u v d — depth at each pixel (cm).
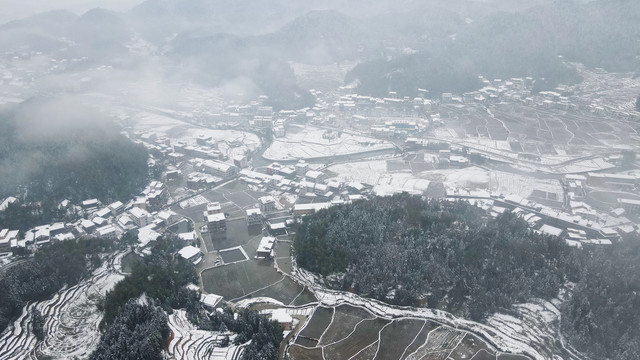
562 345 15962
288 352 15850
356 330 16938
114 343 14938
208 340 15675
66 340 17100
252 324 16412
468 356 15650
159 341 15150
